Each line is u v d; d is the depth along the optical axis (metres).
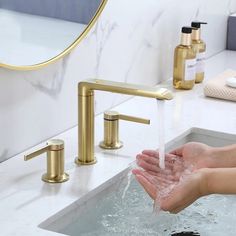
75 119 1.42
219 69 1.92
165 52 1.77
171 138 1.35
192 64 1.67
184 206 1.06
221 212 1.17
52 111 1.33
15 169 1.18
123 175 1.20
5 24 1.11
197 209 1.18
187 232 1.09
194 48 1.70
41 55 1.21
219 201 1.22
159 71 1.75
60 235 0.95
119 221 1.11
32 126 1.27
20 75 1.21
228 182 1.02
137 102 1.60
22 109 1.24
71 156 1.26
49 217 1.01
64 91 1.36
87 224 1.09
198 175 1.04
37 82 1.26
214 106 1.57
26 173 1.17
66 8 1.25
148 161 1.20
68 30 1.27
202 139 1.43
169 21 1.75
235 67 1.95
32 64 1.19
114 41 1.50
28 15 1.16
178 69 1.67
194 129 1.42
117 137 1.31
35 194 1.08
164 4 1.70
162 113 1.12
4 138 1.20
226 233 1.09
